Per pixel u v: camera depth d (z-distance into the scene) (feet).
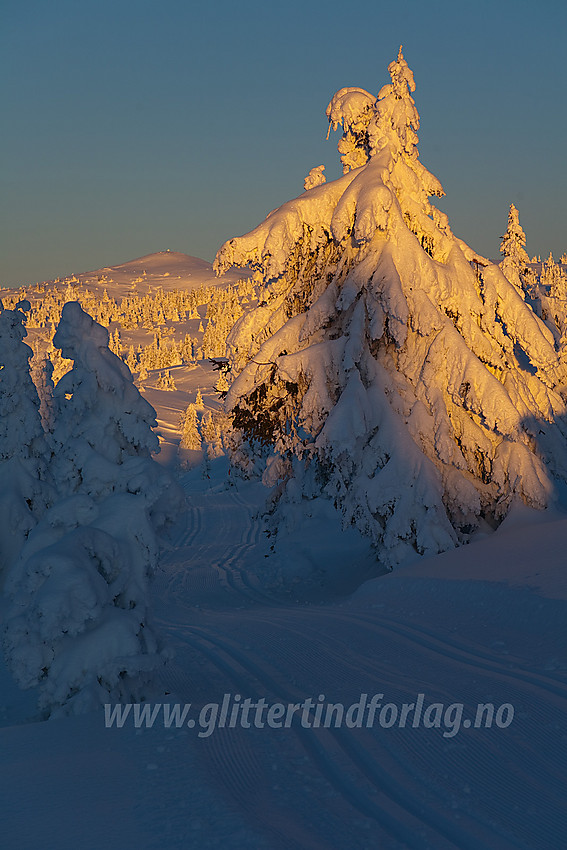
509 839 20.72
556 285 170.30
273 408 89.86
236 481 249.96
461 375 78.54
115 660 37.47
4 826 21.99
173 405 570.87
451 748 28.27
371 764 27.17
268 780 26.09
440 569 68.33
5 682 52.95
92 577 37.60
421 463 77.71
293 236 83.25
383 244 79.97
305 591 89.92
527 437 83.82
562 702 32.91
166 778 25.70
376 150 86.99
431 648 46.78
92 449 44.52
